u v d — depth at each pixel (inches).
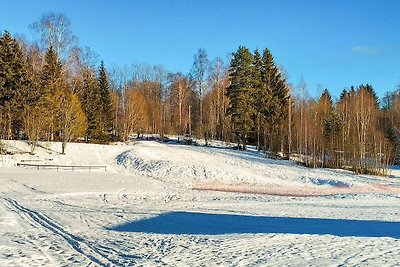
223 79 2893.7
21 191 1065.5
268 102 2377.0
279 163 2041.1
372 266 438.9
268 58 2496.3
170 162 1760.6
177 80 3380.9
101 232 610.5
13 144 1934.1
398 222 800.3
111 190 1160.2
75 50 2237.9
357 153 2090.3
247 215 831.7
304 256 477.7
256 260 454.0
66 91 2086.6
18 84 1875.0
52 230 609.6
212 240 560.1
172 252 484.4
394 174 2090.3
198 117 3019.2
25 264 414.0
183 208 901.2
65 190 1109.7
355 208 1015.6
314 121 2345.0
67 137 1991.9
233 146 2571.4
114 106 2755.9
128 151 2036.2
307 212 912.3
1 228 603.5
